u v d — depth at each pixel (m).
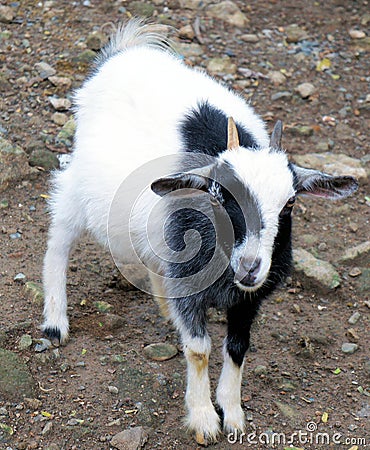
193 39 10.09
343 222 7.89
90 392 5.62
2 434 5.19
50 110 8.74
